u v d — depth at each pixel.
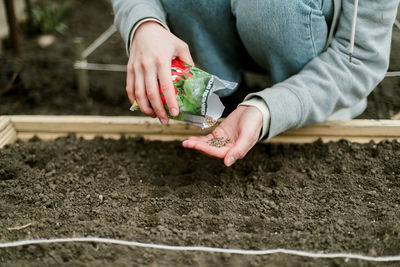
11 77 2.25
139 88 1.17
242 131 1.15
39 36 3.01
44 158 1.45
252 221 1.12
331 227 1.07
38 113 2.14
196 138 1.21
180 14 1.50
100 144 1.51
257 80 2.20
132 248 1.00
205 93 1.12
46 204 1.21
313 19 1.30
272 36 1.35
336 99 1.32
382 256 0.97
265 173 1.35
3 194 1.25
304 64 1.42
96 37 3.01
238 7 1.39
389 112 1.89
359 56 1.32
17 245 1.01
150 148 1.50
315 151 1.42
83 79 2.26
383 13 1.26
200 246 1.01
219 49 1.63
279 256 0.98
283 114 1.22
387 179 1.29
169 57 1.17
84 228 1.07
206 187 1.29
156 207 1.20
